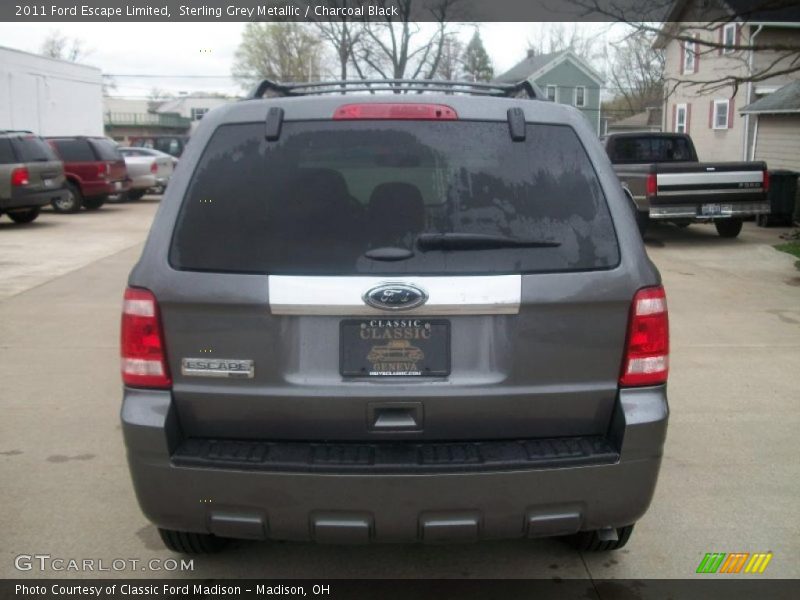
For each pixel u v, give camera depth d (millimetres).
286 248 2855
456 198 2910
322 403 2855
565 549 3781
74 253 12930
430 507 2811
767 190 13789
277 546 3793
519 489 2832
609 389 2943
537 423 2943
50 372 6539
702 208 13586
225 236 2881
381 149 2949
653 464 2947
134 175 24500
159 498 2885
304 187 2924
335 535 2855
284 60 44625
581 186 2969
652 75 53781
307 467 2779
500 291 2822
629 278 2896
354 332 2857
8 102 25797
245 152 2975
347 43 37750
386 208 2895
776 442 5090
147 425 2852
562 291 2850
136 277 2904
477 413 2895
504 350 2873
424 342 2867
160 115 72125
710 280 10758
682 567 3633
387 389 2852
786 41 25266
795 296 9719
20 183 16312
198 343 2871
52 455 4844
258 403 2873
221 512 2863
